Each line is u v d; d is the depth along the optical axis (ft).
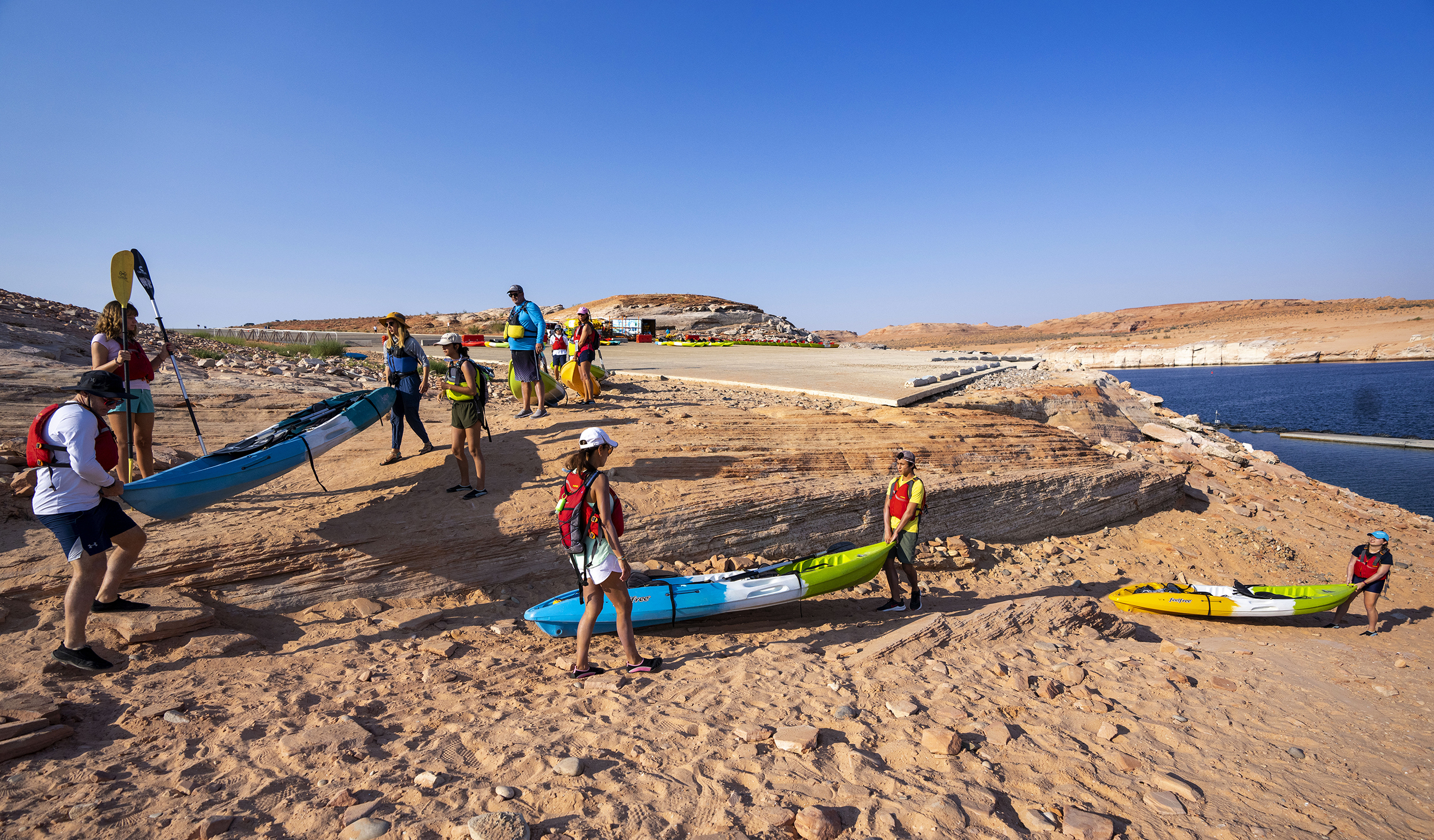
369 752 12.46
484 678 16.67
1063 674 19.53
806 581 23.04
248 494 23.57
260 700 14.38
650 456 30.89
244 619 18.45
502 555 23.12
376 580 20.94
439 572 21.91
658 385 55.57
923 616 23.68
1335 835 12.73
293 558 20.11
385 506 23.40
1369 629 34.32
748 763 12.74
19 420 25.20
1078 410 59.77
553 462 28.40
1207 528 47.21
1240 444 74.59
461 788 11.32
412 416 27.20
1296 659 27.09
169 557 18.65
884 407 45.91
